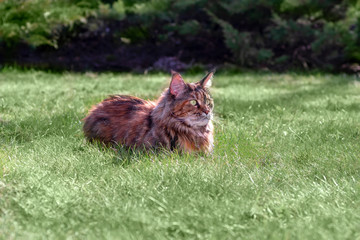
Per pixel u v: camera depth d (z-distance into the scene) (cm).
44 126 1102
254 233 546
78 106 1386
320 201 654
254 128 1159
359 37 2702
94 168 795
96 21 2967
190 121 893
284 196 667
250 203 634
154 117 915
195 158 888
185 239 539
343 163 844
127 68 2747
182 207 619
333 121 1188
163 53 2895
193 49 2958
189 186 704
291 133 1076
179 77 885
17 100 1481
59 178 724
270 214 602
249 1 2778
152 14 2989
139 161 823
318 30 2811
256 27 2936
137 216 578
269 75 2586
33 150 902
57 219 581
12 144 934
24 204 617
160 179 734
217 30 2978
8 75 2320
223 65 2814
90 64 2741
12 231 540
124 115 973
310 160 873
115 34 2952
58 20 2705
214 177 747
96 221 579
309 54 2827
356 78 2405
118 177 743
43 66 2653
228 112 1348
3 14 2562
